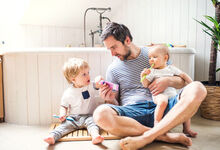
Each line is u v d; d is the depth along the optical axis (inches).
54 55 62.3
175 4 91.4
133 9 104.0
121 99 54.3
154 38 98.6
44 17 100.2
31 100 63.0
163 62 51.9
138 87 52.6
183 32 90.0
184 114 40.9
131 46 53.3
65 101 56.6
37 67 62.2
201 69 86.4
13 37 99.9
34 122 63.5
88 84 56.7
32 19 99.5
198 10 85.2
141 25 101.8
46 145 47.8
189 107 40.6
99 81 52.1
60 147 46.5
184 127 52.2
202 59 85.8
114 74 55.0
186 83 52.7
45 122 63.6
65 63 57.0
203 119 67.2
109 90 51.6
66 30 110.3
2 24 97.3
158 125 42.2
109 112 43.6
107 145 47.0
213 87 63.9
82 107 57.2
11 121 65.3
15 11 97.8
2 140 51.1
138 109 48.8
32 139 51.8
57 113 63.7
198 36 86.0
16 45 100.7
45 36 106.2
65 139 50.3
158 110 46.5
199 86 41.6
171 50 67.2
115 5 107.9
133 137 42.1
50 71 62.6
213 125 60.6
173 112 41.6
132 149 41.3
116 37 48.4
